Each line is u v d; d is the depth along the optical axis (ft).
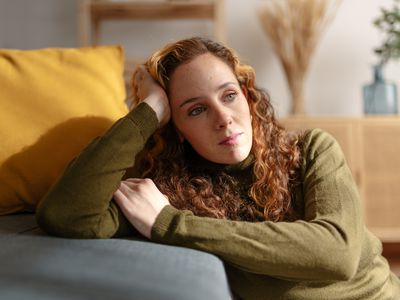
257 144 3.53
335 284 3.08
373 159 7.70
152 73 3.50
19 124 3.84
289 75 8.43
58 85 4.06
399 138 7.72
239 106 3.32
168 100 3.46
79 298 1.86
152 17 9.00
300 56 8.32
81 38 8.16
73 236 2.91
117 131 3.18
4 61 4.09
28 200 3.80
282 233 2.79
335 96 9.22
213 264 2.57
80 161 3.08
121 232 3.05
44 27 9.19
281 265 2.74
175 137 3.70
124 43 9.21
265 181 3.43
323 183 3.18
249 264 2.77
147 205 2.99
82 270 2.23
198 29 9.21
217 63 3.35
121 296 1.90
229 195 3.48
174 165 3.65
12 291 1.93
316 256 2.74
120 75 4.55
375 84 8.11
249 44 9.20
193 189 3.49
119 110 4.25
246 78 3.67
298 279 2.88
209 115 3.29
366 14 9.15
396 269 8.30
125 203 3.02
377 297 3.20
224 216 3.37
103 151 3.08
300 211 3.39
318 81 9.21
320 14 8.26
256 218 3.42
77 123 3.92
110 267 2.29
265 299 3.05
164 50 3.49
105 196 2.98
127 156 3.13
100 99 4.13
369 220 7.73
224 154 3.29
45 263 2.34
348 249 2.80
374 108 8.09
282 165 3.48
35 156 3.78
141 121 3.26
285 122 7.64
